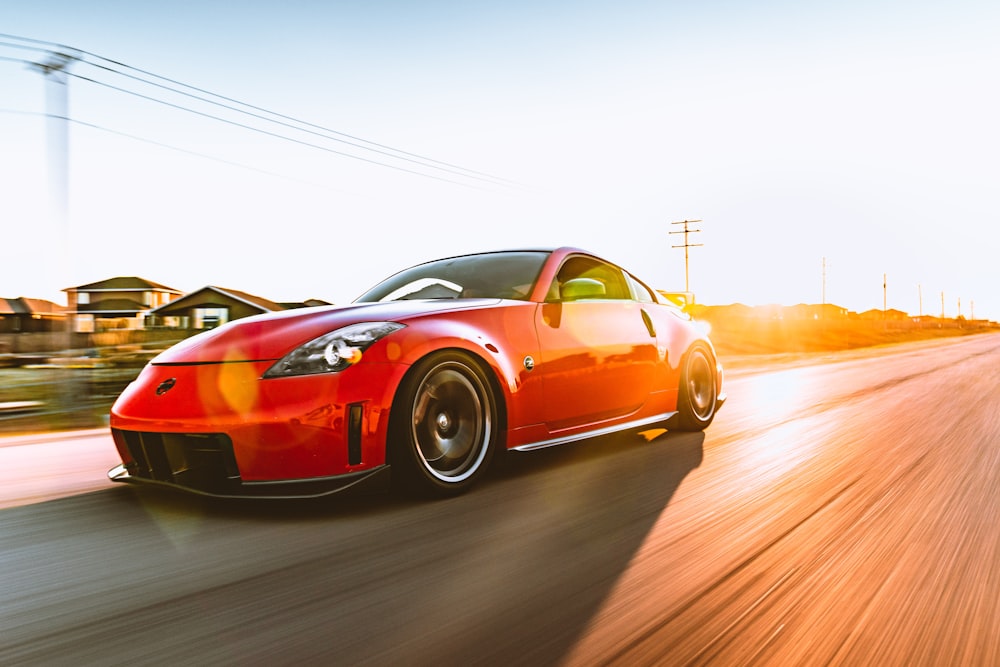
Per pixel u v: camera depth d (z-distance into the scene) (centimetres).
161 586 178
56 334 2541
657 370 384
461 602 167
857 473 317
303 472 235
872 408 564
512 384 290
